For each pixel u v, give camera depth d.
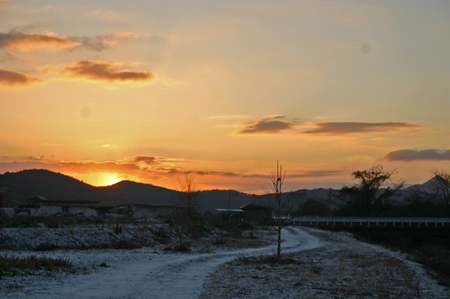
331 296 15.46
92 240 33.41
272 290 16.20
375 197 92.88
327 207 111.88
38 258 22.25
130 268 21.75
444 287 18.58
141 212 65.00
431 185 90.44
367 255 33.00
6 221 37.81
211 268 22.36
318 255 32.12
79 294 14.33
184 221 42.12
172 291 15.32
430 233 62.38
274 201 28.11
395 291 17.08
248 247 38.75
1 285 15.23
